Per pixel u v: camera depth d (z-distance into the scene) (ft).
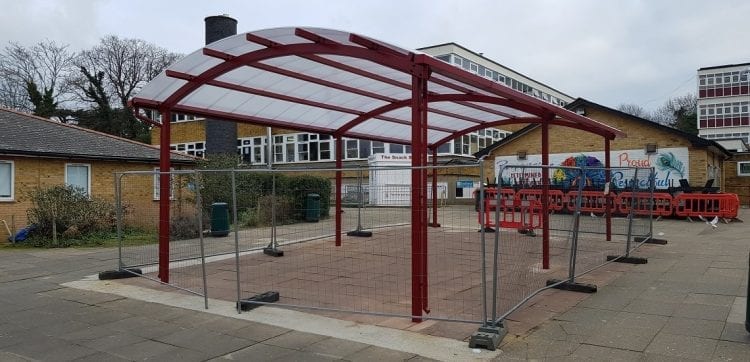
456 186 92.99
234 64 23.61
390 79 26.30
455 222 48.03
